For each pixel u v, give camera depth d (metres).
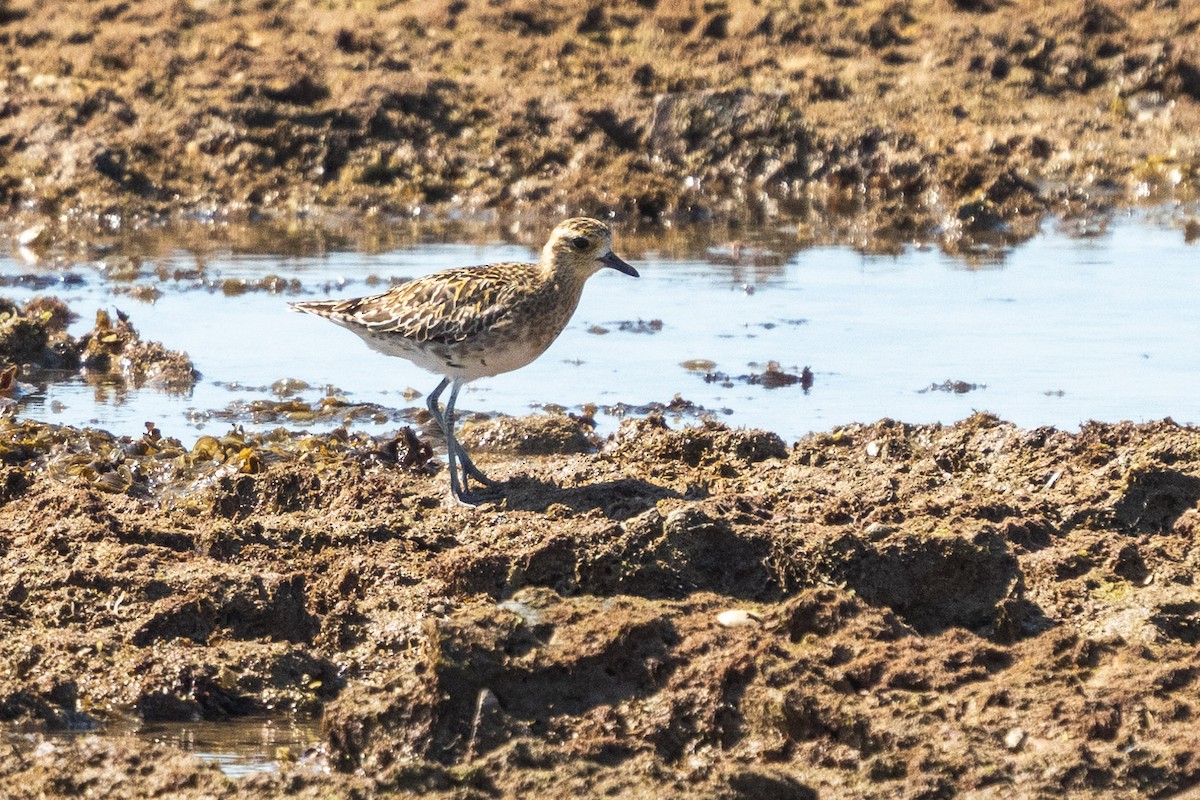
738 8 32.84
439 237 24.78
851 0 33.28
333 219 26.34
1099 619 10.43
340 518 12.02
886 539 10.62
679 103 28.66
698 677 9.11
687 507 10.77
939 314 19.80
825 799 8.36
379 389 17.42
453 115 28.92
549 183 27.27
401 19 32.19
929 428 14.01
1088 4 31.62
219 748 9.34
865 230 25.09
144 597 10.56
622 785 8.38
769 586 10.54
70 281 21.83
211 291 21.31
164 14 31.77
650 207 26.69
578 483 12.84
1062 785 8.35
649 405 16.38
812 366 17.66
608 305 20.69
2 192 26.53
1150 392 16.28
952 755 8.55
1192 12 31.66
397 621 10.45
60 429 14.82
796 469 13.06
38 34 30.91
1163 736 8.71
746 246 24.03
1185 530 11.62
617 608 9.77
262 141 27.98
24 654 9.95
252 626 10.48
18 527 11.56
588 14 32.50
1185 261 22.31
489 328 12.53
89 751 8.77
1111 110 29.80
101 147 27.06
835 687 9.11
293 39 31.09
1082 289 20.88
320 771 8.88
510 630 9.23
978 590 10.54
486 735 8.74
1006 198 26.03
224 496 12.50
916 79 30.56
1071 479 12.55
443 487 12.77
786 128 28.25
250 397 16.95
